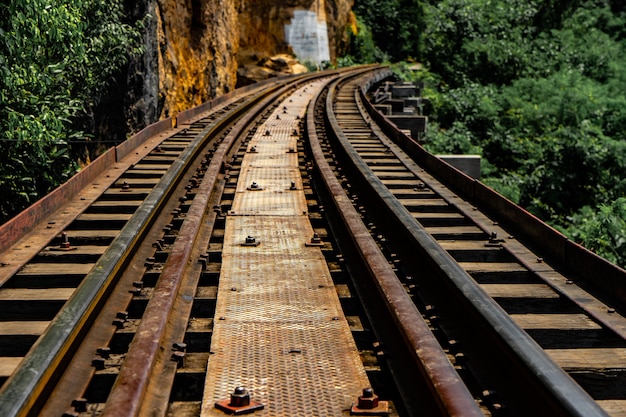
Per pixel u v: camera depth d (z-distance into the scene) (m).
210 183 10.18
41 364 4.36
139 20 16.20
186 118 18.27
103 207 9.44
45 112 11.61
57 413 4.34
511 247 8.05
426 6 66.06
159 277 6.48
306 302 6.25
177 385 4.96
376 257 6.61
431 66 53.91
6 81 10.52
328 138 16.39
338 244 7.98
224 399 4.51
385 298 5.68
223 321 5.77
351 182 11.62
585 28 57.16
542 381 4.26
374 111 19.75
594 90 40.44
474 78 49.03
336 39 58.19
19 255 7.29
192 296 6.37
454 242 8.31
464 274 6.20
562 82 41.94
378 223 9.15
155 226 8.59
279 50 50.50
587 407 3.91
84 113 15.58
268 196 10.53
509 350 4.80
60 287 6.77
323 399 4.54
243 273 7.02
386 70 44.38
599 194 25.73
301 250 7.85
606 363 5.32
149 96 18.73
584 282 6.93
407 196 10.61
